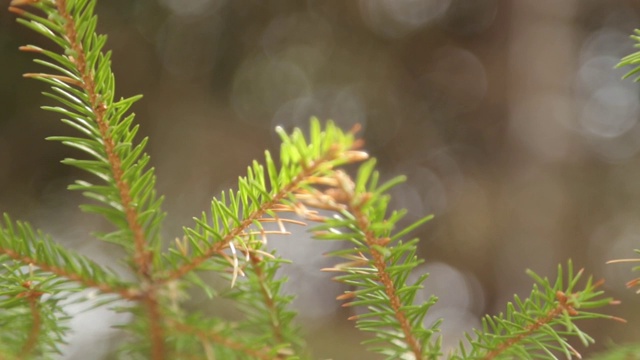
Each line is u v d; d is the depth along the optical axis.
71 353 1.62
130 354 0.77
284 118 3.93
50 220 2.72
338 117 4.13
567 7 4.29
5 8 2.58
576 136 4.38
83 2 0.71
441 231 4.38
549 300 0.71
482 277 4.25
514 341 0.72
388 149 4.41
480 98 4.64
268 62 3.93
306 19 4.01
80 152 2.88
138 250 0.74
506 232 4.14
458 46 4.64
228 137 3.63
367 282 0.72
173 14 3.43
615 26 4.67
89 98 0.72
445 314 4.22
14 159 2.83
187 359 0.76
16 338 0.74
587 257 4.18
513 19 4.36
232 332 0.76
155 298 0.74
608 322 3.60
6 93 2.75
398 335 0.73
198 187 3.41
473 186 4.49
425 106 4.59
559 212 4.08
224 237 0.73
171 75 3.50
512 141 4.25
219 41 3.74
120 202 0.74
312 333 2.89
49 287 0.74
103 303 0.75
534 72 4.23
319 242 3.21
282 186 0.70
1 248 0.74
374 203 0.67
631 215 4.36
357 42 4.23
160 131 3.42
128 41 3.30
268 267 0.76
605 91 4.63
